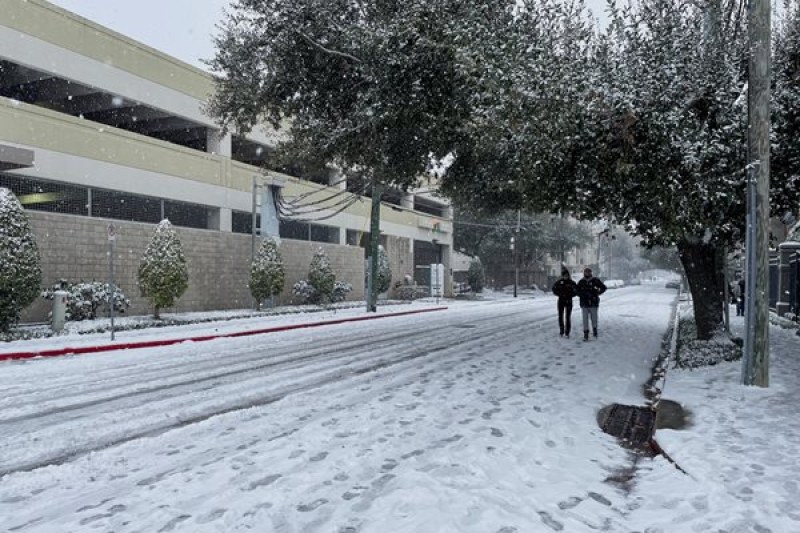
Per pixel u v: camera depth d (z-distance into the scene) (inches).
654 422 260.7
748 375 312.3
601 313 964.6
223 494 169.6
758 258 309.9
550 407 277.3
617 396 312.3
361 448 211.5
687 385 317.7
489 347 501.0
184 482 180.2
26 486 180.4
